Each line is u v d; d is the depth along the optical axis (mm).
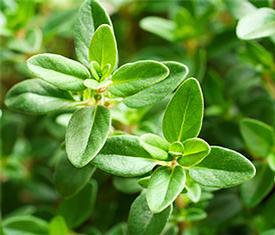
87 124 113
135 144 113
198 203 134
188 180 118
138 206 118
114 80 112
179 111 114
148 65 111
